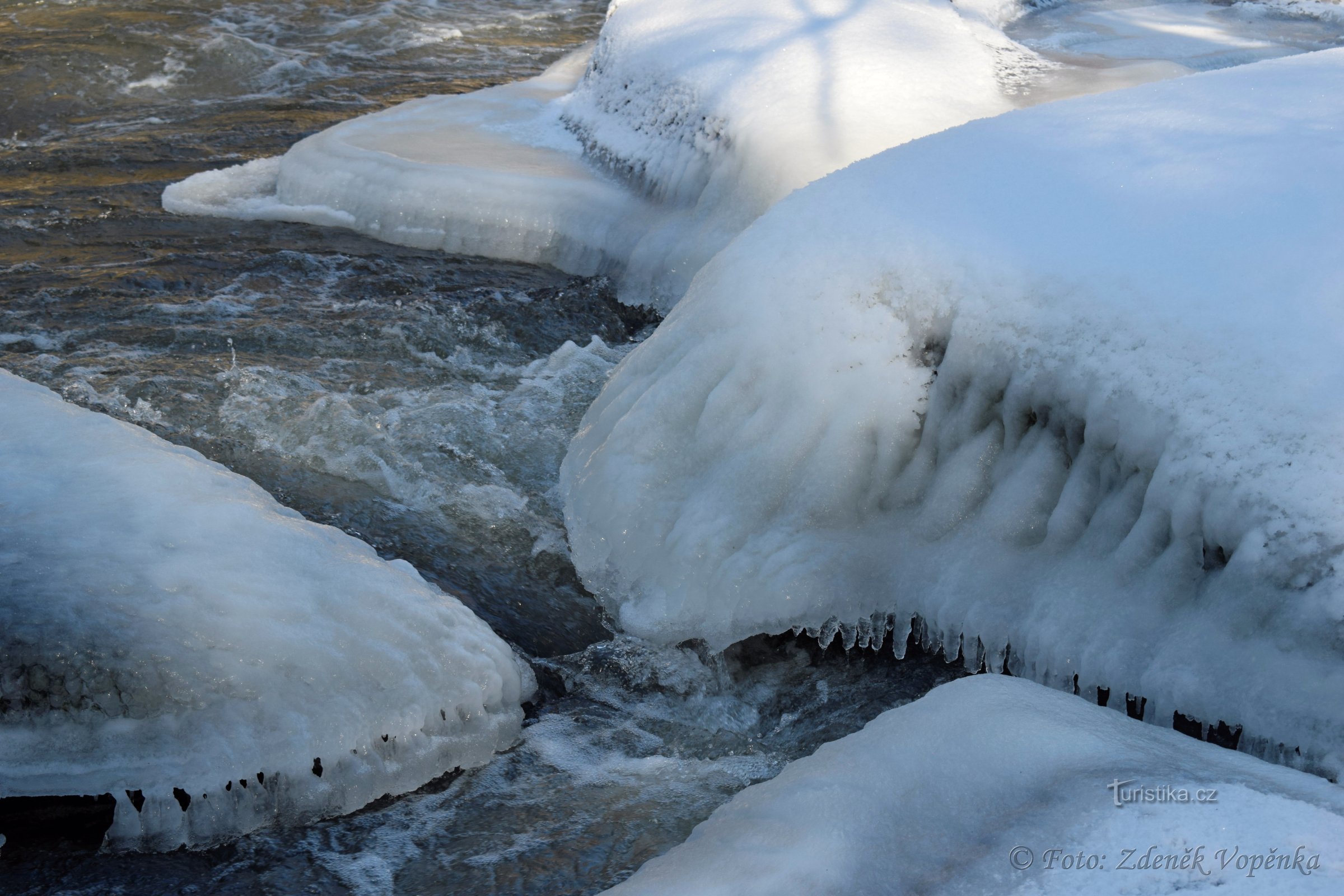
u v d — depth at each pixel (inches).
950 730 80.6
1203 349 96.6
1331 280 95.3
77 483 111.7
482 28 477.1
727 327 130.2
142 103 356.5
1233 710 86.4
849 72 209.6
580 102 283.4
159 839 92.4
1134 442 98.9
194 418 160.9
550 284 226.5
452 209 243.0
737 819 78.9
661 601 122.5
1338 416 87.7
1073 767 74.4
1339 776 80.3
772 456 122.0
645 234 219.8
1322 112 124.0
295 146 278.2
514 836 96.0
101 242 239.6
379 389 175.9
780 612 116.0
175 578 100.6
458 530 140.9
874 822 73.6
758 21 240.4
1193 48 299.0
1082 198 116.5
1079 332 105.0
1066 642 97.7
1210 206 108.2
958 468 113.6
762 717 116.2
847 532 118.0
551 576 134.2
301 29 447.2
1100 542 101.3
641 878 74.7
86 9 440.5
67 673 93.0
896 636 113.2
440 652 105.7
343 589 106.0
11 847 91.4
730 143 206.7
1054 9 361.1
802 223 132.6
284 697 96.7
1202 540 93.7
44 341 186.5
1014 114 142.3
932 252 117.8
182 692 94.7
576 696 117.9
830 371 120.7
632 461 130.9
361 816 97.3
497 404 171.5
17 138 322.7
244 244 241.4
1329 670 83.4
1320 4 350.9
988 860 67.0
